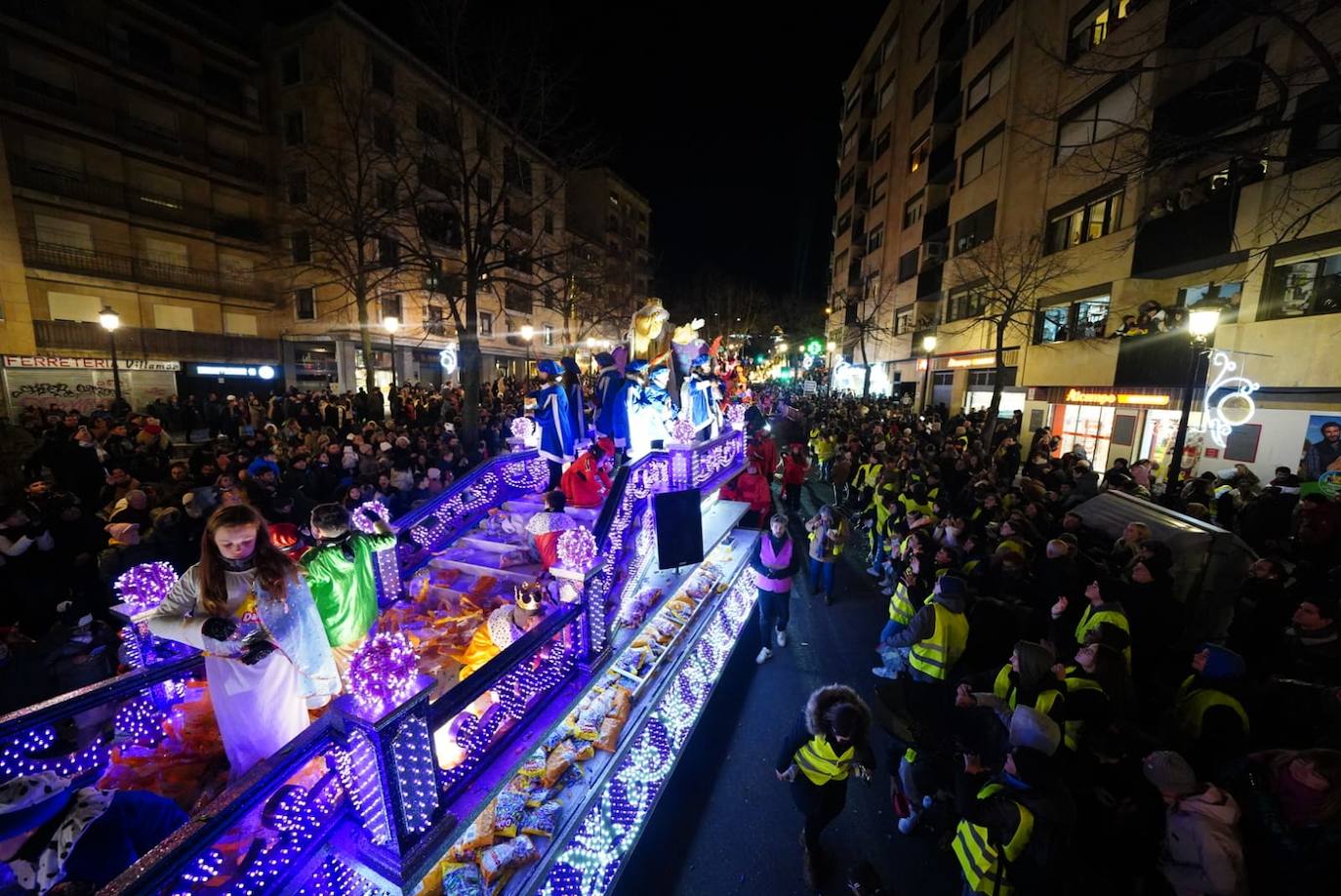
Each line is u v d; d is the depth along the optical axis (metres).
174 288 26.67
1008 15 22.53
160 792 2.81
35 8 22.56
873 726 5.70
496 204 13.44
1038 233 19.53
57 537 6.10
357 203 17.16
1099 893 3.13
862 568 9.98
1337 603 4.49
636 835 4.06
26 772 2.67
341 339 29.23
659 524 5.36
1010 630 5.75
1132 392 15.25
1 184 21.55
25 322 22.11
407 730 2.20
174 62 26.30
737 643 7.22
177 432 20.38
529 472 7.00
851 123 47.31
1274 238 11.51
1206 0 12.38
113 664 4.86
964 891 3.50
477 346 13.43
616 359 6.82
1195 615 6.23
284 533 4.48
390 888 2.20
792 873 3.99
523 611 4.06
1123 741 3.88
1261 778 3.13
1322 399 10.72
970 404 24.44
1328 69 5.48
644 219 61.19
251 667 2.64
